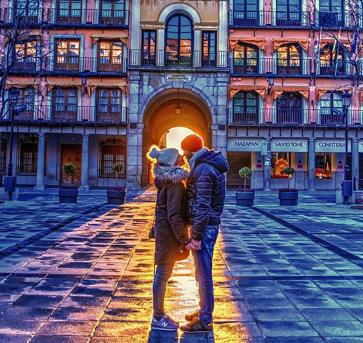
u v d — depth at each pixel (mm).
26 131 32500
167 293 5488
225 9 30828
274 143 32594
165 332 4133
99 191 30172
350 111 32844
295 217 14711
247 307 4922
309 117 33000
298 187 34500
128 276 6312
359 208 18078
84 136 32625
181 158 4242
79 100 33344
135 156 30141
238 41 33219
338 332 4164
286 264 7258
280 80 33188
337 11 33312
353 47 21812
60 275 6340
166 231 4203
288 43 33406
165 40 30953
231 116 33000
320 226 12281
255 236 10375
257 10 33719
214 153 4191
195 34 30766
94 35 33469
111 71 33625
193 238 4031
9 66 19297
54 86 33156
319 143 32750
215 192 4180
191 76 30281
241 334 4102
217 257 7836
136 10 30734
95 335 4047
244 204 19359
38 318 4492
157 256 4254
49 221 12820
